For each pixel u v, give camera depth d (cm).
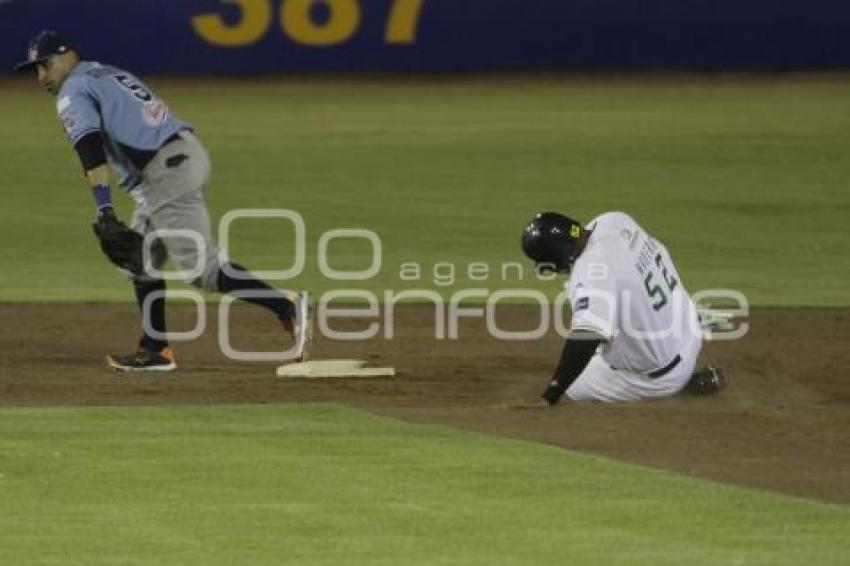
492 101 11219
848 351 4509
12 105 11006
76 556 2517
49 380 4078
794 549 2556
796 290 5616
